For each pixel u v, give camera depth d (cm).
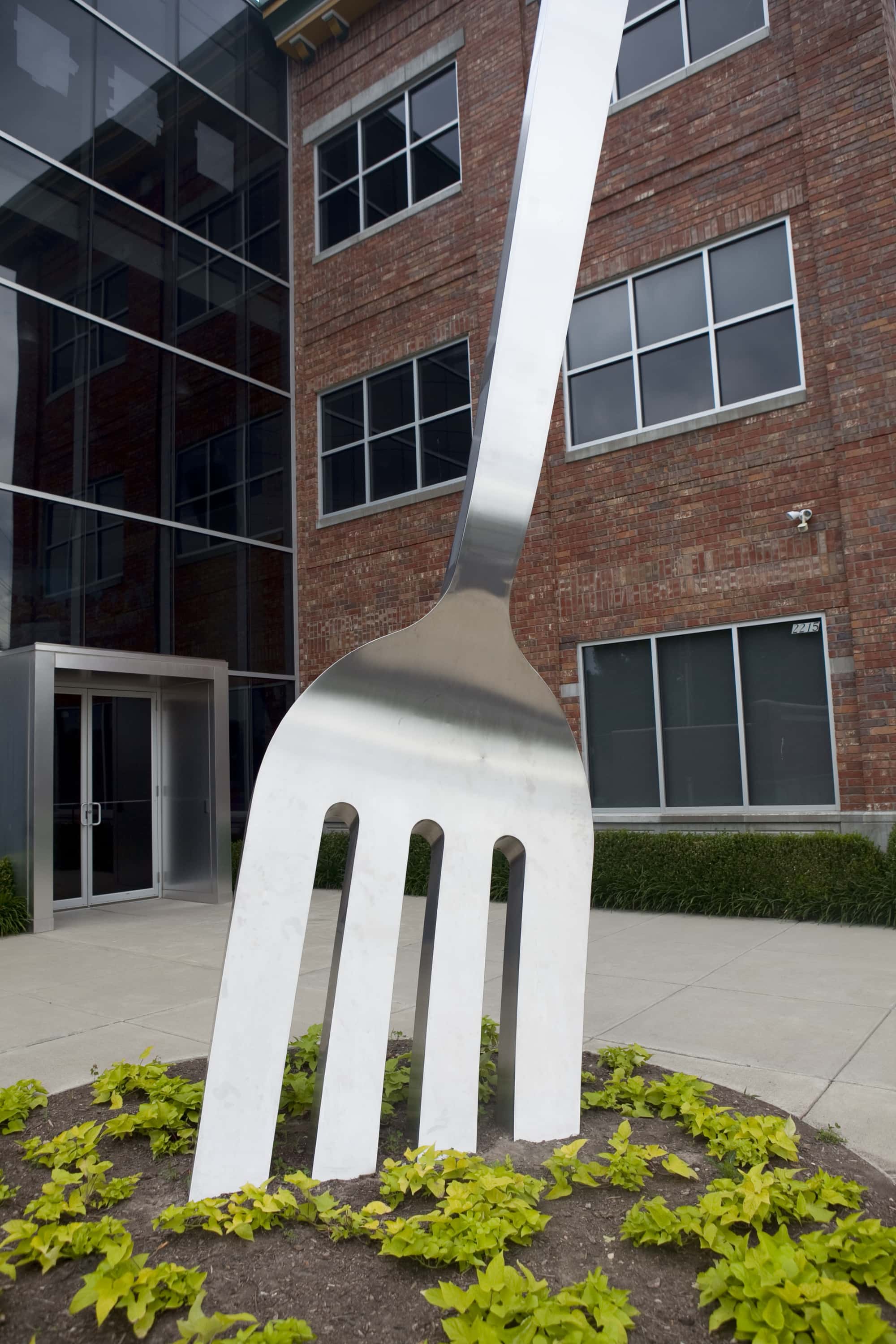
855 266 882
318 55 1362
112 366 1105
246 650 1217
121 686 1070
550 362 328
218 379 1230
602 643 1014
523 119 320
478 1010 299
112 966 688
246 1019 265
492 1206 243
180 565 1149
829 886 791
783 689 904
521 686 324
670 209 1008
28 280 1034
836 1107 357
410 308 1222
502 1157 291
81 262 1089
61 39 1099
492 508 319
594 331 1059
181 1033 492
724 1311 199
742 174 963
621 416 1031
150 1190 279
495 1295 200
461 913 301
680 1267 229
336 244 1317
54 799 1006
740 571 930
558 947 319
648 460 997
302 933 275
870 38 890
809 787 884
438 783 303
